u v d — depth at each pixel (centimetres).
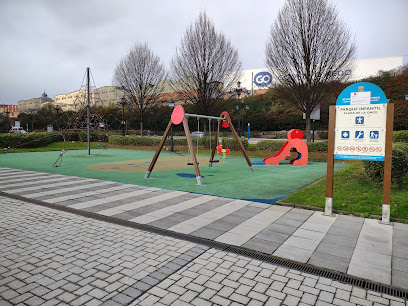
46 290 271
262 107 4503
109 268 316
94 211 538
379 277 296
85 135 2892
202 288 274
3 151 1983
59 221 482
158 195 668
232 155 1711
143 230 438
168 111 4291
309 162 1384
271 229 439
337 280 291
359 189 656
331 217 496
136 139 2558
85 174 1009
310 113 1723
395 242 387
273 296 262
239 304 249
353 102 493
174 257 343
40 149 2170
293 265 323
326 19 1563
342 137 502
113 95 6625
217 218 494
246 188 746
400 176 671
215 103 2172
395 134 1362
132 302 251
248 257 343
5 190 727
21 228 448
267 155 1666
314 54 1606
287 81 1714
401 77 3438
